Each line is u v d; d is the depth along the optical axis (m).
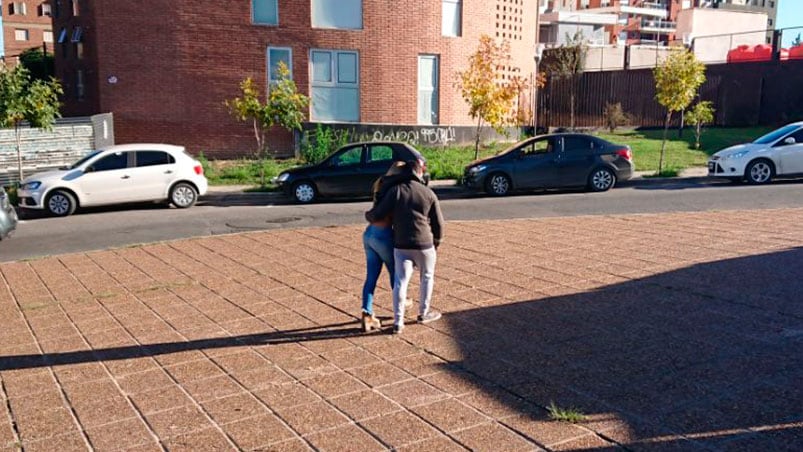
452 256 10.17
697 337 6.14
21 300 8.70
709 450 4.12
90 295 8.80
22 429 4.90
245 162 23.36
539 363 5.71
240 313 7.65
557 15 65.50
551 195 17.53
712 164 18.59
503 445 4.34
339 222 14.38
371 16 24.48
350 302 7.90
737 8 103.88
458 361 5.85
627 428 4.46
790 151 17.98
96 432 4.80
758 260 8.95
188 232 13.68
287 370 5.83
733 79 30.55
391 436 4.53
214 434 4.69
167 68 23.75
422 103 25.36
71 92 41.16
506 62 26.69
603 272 8.72
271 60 24.25
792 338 6.00
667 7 95.94
